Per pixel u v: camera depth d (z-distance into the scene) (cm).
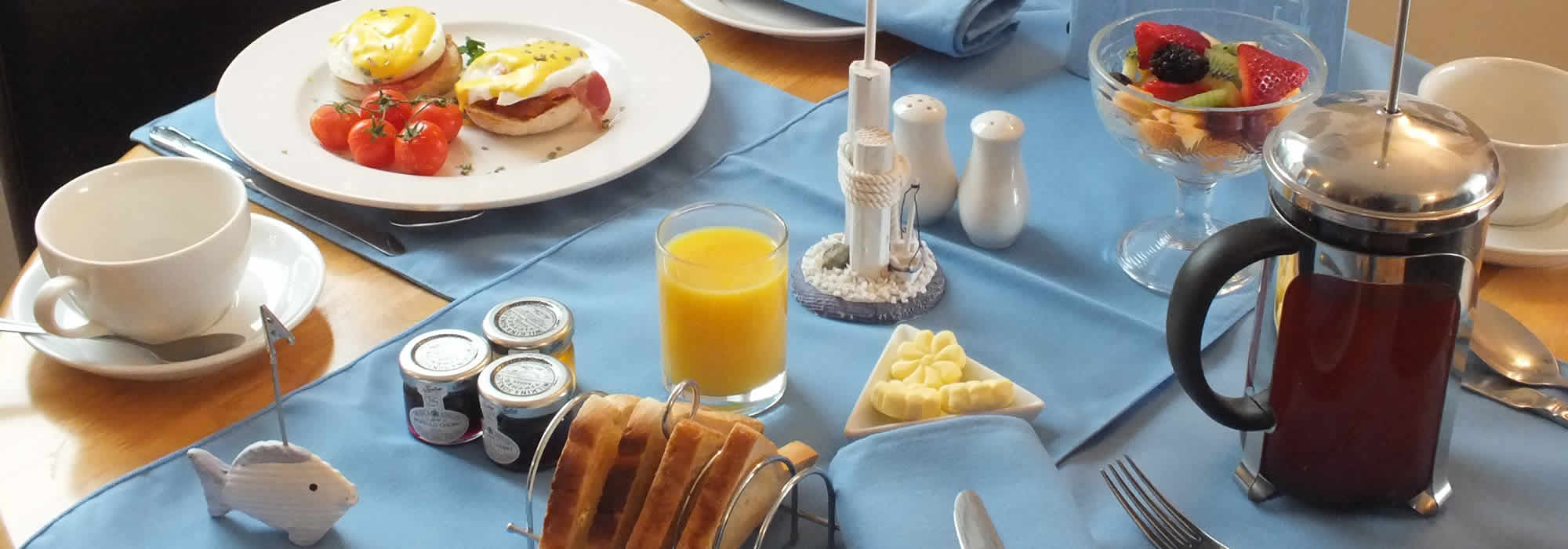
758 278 114
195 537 109
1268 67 123
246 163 138
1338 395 106
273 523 108
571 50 147
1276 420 109
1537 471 112
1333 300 104
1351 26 225
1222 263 103
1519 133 130
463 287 127
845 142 123
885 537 106
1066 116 148
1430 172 100
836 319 125
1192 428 116
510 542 109
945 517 107
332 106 142
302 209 134
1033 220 135
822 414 117
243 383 119
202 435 115
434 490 112
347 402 117
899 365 117
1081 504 111
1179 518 108
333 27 156
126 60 174
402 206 131
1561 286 125
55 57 168
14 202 172
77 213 119
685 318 115
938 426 110
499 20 158
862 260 125
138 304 116
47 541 108
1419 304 103
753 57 157
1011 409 115
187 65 179
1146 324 124
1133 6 147
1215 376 120
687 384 106
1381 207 99
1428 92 130
